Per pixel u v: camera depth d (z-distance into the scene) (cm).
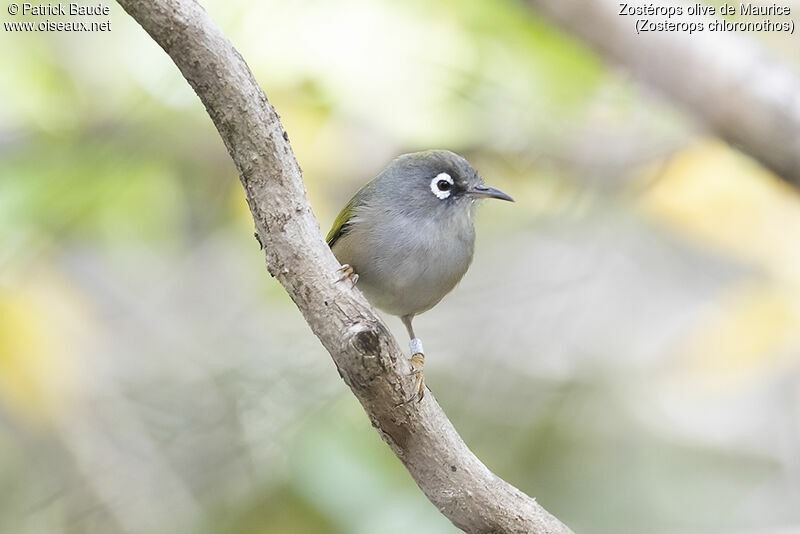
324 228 1359
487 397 1458
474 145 1305
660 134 1260
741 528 1425
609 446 1486
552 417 1439
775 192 1184
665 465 1494
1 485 1378
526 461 1419
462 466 724
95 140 1232
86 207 1219
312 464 1146
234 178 1351
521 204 1481
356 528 1098
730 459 1522
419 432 711
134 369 1477
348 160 1333
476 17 1159
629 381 1516
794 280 1190
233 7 1164
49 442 1384
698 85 749
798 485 1505
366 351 670
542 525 739
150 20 613
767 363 1233
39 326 1268
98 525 1337
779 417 1555
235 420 1317
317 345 1370
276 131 655
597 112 1286
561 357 1517
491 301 1507
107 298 1528
